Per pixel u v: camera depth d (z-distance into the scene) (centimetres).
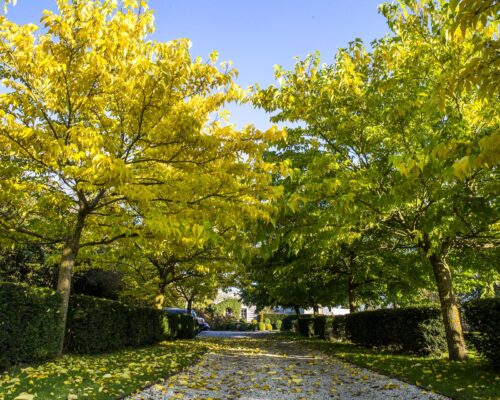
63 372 568
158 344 1257
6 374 546
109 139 636
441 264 865
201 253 1366
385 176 723
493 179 498
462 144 294
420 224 734
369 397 534
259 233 738
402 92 723
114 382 532
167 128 613
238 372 739
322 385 623
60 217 914
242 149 639
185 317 1692
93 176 583
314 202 721
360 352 1107
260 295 2547
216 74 664
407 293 1434
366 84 811
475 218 442
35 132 570
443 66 672
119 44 605
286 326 3459
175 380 622
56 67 578
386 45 783
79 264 1409
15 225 848
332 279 1490
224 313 4512
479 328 705
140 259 1396
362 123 759
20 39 591
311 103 786
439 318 952
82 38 603
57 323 723
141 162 731
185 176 663
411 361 839
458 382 589
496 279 1123
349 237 784
